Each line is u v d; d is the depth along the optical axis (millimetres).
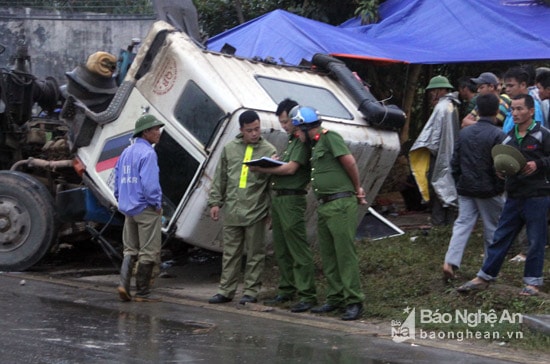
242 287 11078
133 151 9992
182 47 10617
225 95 10352
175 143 10625
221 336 8234
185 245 13070
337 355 7586
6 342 7676
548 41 15719
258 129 9828
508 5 17297
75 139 11227
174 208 10727
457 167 9734
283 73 11734
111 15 19359
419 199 16406
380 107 11703
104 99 11422
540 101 11281
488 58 15211
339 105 11734
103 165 11102
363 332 8516
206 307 9719
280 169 9430
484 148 9477
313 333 8477
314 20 18203
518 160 8828
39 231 11625
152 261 9984
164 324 8719
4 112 12438
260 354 7539
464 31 16609
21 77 12805
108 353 7387
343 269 9133
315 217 11609
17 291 10367
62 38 19078
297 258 9617
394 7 18453
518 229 9195
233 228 9906
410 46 16312
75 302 9789
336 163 9094
